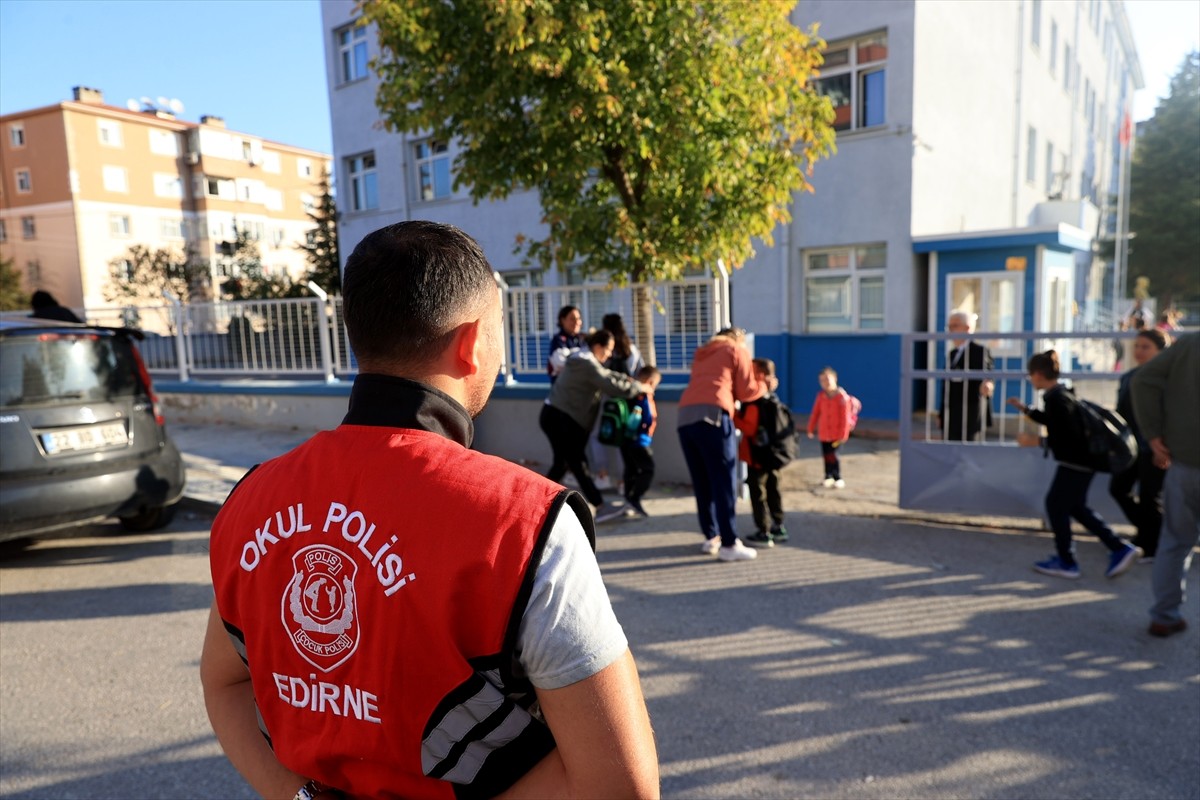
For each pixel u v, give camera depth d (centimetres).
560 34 617
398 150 1684
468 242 109
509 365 830
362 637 92
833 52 1196
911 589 468
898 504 624
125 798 283
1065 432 471
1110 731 313
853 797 275
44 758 309
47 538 605
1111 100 2747
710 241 714
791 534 586
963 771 288
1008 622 418
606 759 87
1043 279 1086
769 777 287
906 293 1153
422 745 90
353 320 103
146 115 4394
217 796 284
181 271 3116
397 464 96
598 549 557
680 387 730
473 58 651
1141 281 3500
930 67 1163
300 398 991
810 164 732
